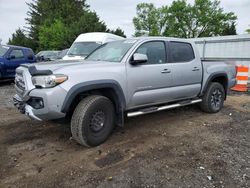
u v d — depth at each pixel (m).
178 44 5.47
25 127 5.13
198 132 4.91
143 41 4.82
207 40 18.39
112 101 4.49
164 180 3.21
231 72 6.68
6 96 8.67
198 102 6.09
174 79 5.18
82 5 57.00
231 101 8.01
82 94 4.18
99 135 4.16
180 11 56.59
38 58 15.91
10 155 3.87
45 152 3.98
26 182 3.15
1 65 10.91
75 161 3.68
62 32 41.25
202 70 5.87
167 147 4.17
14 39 53.88
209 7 56.31
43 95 3.65
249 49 15.97
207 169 3.48
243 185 3.11
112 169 3.46
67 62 4.49
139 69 4.59
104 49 5.26
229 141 4.48
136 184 3.12
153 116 5.95
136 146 4.20
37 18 55.94
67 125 5.19
